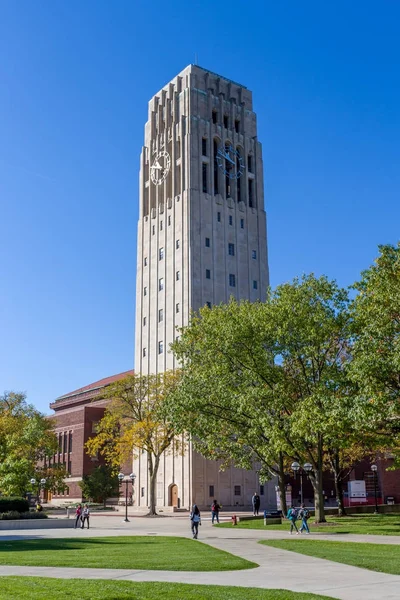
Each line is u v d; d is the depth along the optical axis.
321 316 42.66
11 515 52.69
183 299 85.44
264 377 45.03
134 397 71.25
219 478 78.88
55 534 42.41
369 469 85.06
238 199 95.38
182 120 93.06
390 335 35.41
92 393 115.75
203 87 96.00
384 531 37.47
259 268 93.25
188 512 74.56
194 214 87.94
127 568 21.22
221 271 88.38
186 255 86.44
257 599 14.71
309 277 45.53
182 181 90.25
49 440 82.00
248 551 27.95
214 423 47.78
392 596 15.34
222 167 93.25
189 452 77.56
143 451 75.88
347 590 16.31
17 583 16.69
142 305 94.00
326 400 38.94
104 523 56.69
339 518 49.88
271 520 46.59
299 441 43.31
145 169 100.38
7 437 71.50
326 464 57.62
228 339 45.53
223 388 46.03
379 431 42.97
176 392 51.06
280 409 43.88
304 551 27.39
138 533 42.69
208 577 19.06
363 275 39.72
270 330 44.38
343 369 41.38
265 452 45.28
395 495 76.06
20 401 82.12
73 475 102.94
